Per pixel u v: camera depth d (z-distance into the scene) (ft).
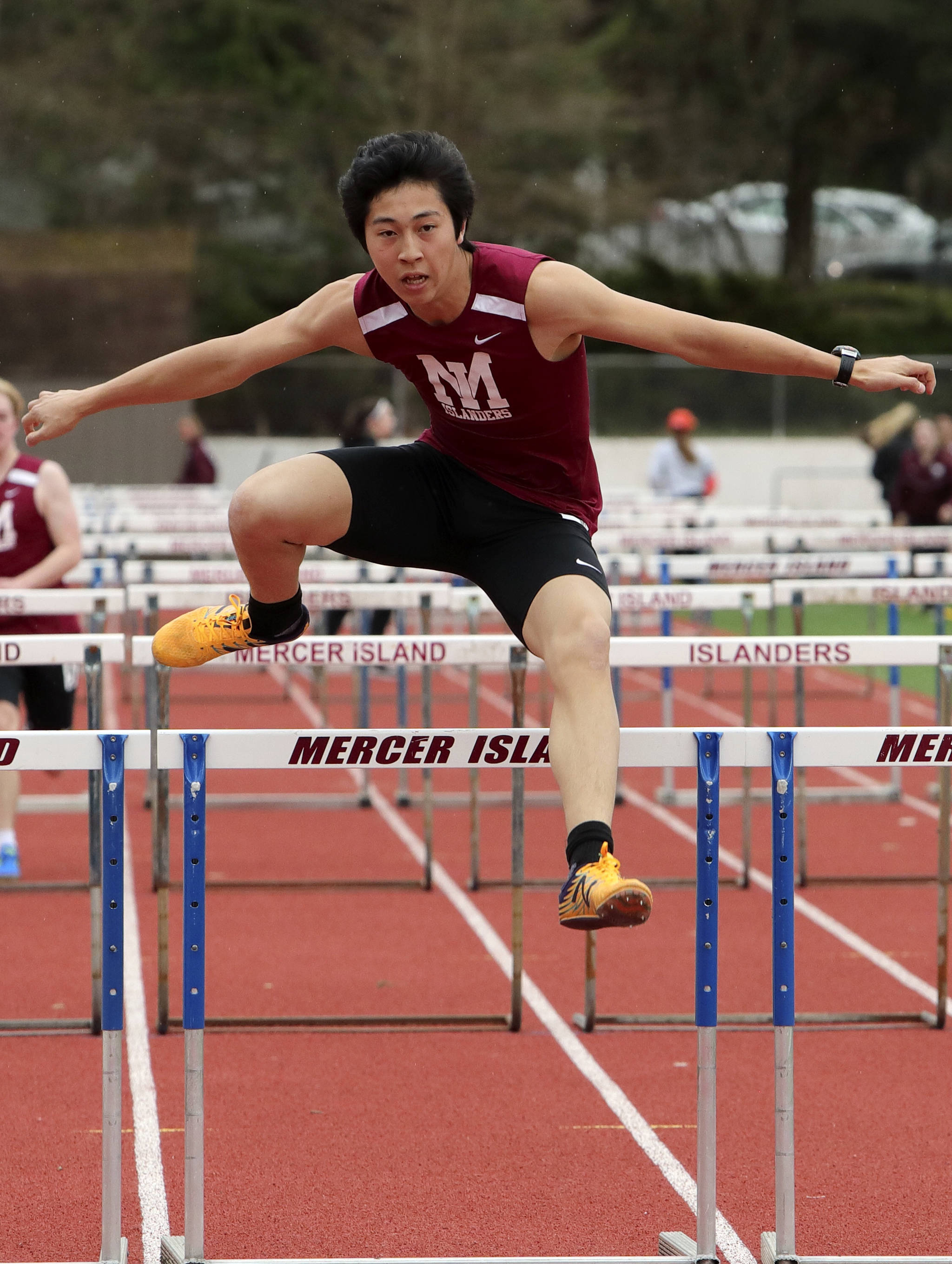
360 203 26.76
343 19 272.72
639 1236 32.37
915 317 292.20
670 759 28.99
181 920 58.75
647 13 294.66
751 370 27.68
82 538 93.04
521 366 28.04
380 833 74.43
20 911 59.93
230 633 30.91
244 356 29.27
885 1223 33.09
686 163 300.81
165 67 271.90
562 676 27.58
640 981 51.75
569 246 287.28
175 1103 40.37
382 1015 47.57
